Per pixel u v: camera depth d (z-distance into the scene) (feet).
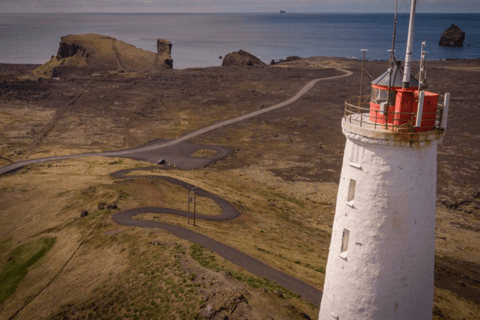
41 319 141.49
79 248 189.78
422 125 46.62
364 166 48.57
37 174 328.90
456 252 221.46
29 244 209.36
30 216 244.83
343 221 52.19
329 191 314.76
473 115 497.87
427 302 51.39
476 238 237.66
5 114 511.81
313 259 187.83
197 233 190.29
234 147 423.64
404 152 46.19
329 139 440.45
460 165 352.08
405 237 47.62
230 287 129.59
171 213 226.99
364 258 49.78
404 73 47.34
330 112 541.75
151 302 132.36
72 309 140.56
